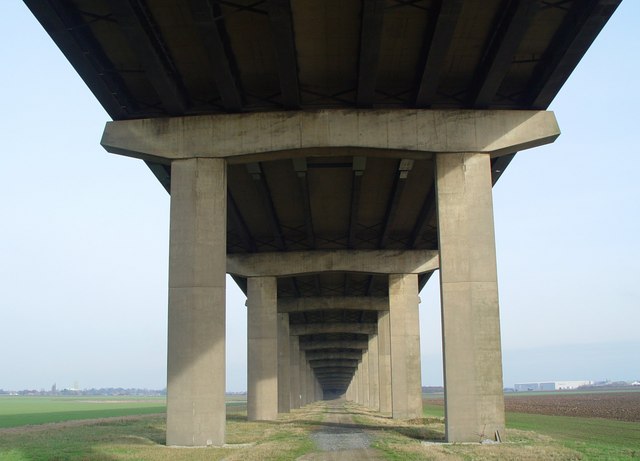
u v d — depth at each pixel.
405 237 52.28
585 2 22.56
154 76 25.59
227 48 25.38
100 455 23.66
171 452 24.72
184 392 27.67
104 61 26.38
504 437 27.33
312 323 87.12
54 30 22.92
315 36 24.78
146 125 29.62
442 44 23.66
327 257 53.19
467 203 28.89
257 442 29.61
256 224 47.38
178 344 28.05
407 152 29.38
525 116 29.20
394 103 29.64
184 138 29.47
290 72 25.33
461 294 28.38
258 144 29.14
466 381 27.75
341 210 45.12
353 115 29.19
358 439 30.98
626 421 50.66
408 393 53.31
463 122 29.22
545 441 28.05
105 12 23.09
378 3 20.69
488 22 24.16
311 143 28.94
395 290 53.84
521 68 27.67
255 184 38.38
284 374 69.75
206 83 28.44
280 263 53.25
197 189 29.11
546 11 23.66
